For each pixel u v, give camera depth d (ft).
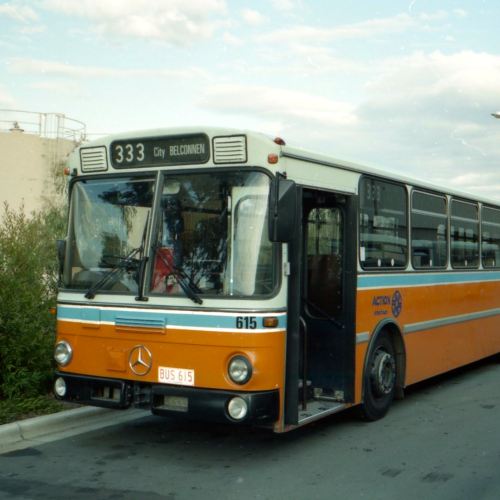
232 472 19.71
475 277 36.29
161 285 20.27
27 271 27.20
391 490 18.24
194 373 19.53
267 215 19.53
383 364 26.14
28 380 26.20
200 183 20.35
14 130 72.90
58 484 18.49
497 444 23.04
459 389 33.60
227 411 19.04
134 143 21.52
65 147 74.59
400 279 27.73
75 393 21.39
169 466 20.22
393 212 27.43
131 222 21.22
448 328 32.73
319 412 22.09
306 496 17.70
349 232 23.88
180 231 20.40
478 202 37.29
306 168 21.12
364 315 24.70
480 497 17.74
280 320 19.65
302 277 24.77
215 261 19.80
